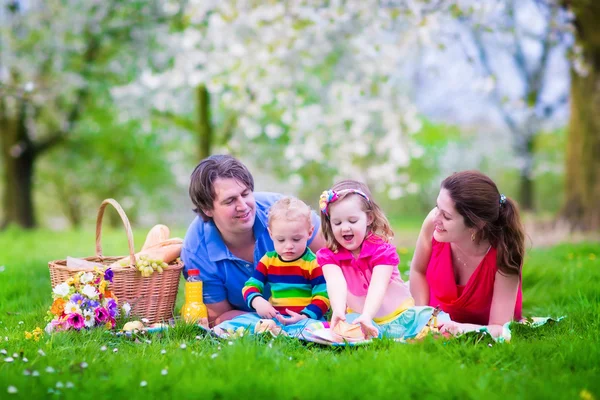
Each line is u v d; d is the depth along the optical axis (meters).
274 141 12.84
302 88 10.92
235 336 3.12
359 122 10.12
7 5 12.25
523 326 3.33
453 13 6.60
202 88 12.18
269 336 3.20
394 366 2.52
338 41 8.72
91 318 3.38
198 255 3.85
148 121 13.21
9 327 3.66
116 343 3.20
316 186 17.58
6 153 14.60
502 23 7.10
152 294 3.73
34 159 14.90
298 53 8.84
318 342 3.15
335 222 3.36
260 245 3.79
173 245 4.02
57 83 12.02
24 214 14.78
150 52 12.09
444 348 2.83
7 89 7.28
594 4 7.84
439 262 3.55
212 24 8.11
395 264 3.33
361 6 7.13
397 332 3.29
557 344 2.93
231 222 3.61
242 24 8.03
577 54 7.60
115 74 12.51
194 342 3.18
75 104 13.61
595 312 3.66
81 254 7.57
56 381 2.38
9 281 5.12
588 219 9.06
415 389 2.29
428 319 3.25
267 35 7.95
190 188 3.67
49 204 26.34
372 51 8.26
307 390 2.28
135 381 2.38
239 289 3.85
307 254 3.67
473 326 3.27
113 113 13.87
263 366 2.58
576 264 5.54
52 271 3.85
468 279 3.53
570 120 9.36
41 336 3.21
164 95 11.62
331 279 3.34
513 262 3.30
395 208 22.59
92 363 2.68
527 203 20.70
